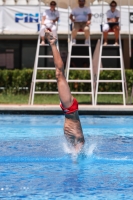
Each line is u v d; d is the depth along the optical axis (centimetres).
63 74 1620
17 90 4788
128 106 3572
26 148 2147
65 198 1315
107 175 1611
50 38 1577
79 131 1794
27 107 3494
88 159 1891
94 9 4878
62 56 5534
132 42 5541
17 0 5259
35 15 4975
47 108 3491
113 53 5534
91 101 4100
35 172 1652
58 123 3108
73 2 4934
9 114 3500
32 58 5591
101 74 4712
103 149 2131
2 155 1975
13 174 1617
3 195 1345
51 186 1452
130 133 2691
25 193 1366
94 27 4891
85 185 1469
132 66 5556
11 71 4819
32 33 4978
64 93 1650
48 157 1922
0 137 2509
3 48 5591
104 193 1373
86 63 5550
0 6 4978
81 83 4719
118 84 4694
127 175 1616
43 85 4762
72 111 1697
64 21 4894
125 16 4912
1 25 4988
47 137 2511
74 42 3941
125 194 1365
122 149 2141
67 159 1889
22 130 2795
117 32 3934
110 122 3173
